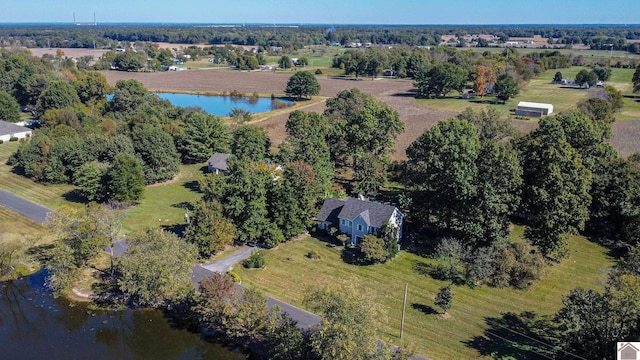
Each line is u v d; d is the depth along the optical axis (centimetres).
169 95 19250
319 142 7888
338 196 7362
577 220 5684
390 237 5853
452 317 4747
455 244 5656
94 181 7412
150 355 4325
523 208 6031
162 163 8600
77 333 4641
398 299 5053
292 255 6006
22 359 4284
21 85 14675
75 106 12625
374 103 9450
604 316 3662
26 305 5081
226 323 4297
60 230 5172
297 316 4678
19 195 7925
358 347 3484
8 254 5662
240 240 6269
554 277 5531
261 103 17462
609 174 6525
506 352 4216
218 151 9850
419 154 6938
